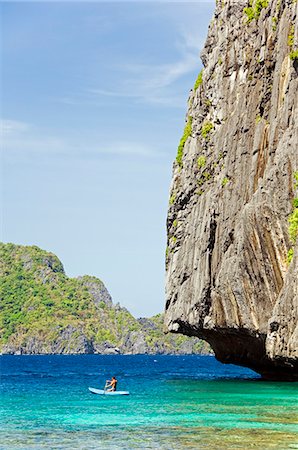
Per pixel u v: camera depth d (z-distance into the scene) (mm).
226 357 67875
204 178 67000
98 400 47094
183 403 43000
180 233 69375
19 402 46281
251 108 61125
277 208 52531
